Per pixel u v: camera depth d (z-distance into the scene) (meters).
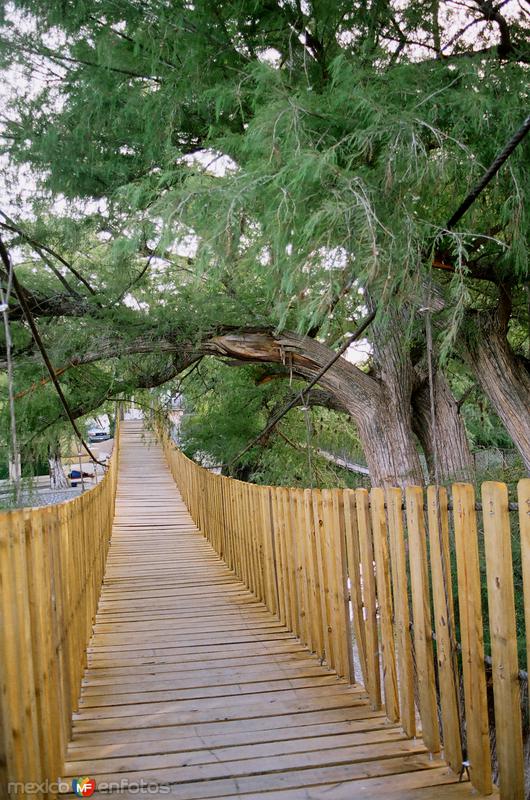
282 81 4.05
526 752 4.35
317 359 7.62
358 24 4.80
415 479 7.59
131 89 5.62
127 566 9.26
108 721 3.61
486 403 9.16
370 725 3.45
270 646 5.05
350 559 3.98
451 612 2.86
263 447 14.53
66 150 6.15
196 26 4.86
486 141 4.09
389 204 3.54
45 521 2.90
